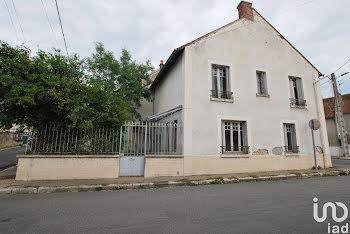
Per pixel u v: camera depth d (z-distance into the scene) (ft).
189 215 12.58
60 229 10.50
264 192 18.93
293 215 12.60
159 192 19.12
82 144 24.13
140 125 26.63
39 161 22.43
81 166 23.41
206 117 28.60
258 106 31.94
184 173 26.25
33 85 20.33
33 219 11.91
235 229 10.48
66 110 22.90
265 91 33.55
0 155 47.78
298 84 36.96
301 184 22.95
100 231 10.26
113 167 24.43
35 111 22.50
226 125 30.60
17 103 19.25
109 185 20.48
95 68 45.70
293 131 34.22
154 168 25.34
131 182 21.84
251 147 30.17
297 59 36.83
